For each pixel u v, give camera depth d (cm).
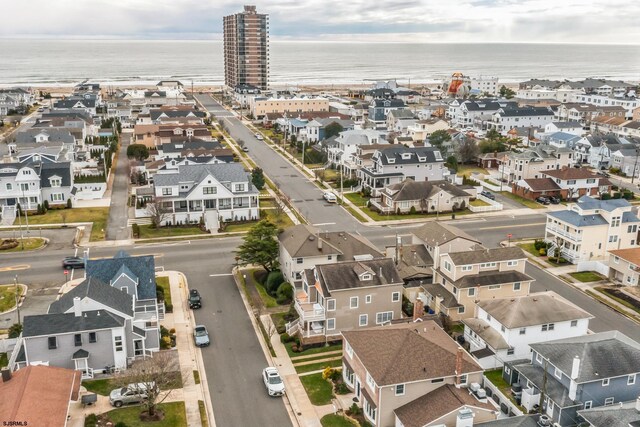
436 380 4559
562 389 4884
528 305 5856
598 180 11712
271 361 5728
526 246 8994
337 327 6059
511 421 4234
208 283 7525
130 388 4850
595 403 4809
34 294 7081
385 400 4472
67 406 4269
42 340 5084
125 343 5397
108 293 5597
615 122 18725
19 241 8800
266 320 6531
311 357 5812
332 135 16588
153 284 6272
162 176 9969
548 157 12469
